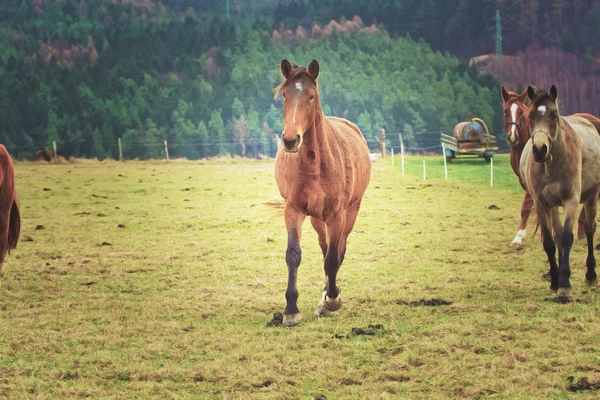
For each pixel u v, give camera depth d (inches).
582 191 332.5
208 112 4370.1
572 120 358.9
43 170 1227.2
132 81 4751.5
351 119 4534.9
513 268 384.5
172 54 5738.2
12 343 253.1
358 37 6215.6
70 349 248.4
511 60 7190.0
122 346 252.4
